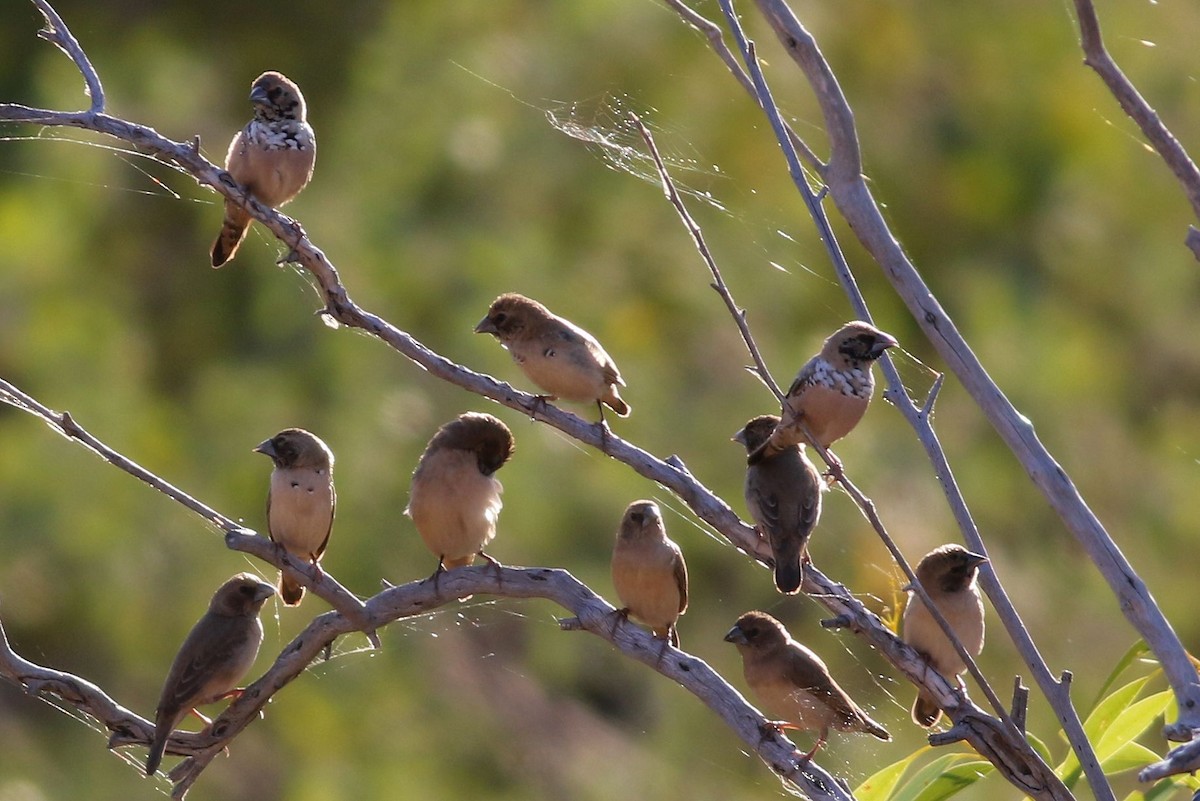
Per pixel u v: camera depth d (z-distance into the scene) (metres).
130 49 16.86
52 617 13.66
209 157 15.98
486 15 17.42
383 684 14.29
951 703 7.15
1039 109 19.91
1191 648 18.16
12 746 13.15
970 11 20.22
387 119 16.70
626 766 14.79
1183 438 19.44
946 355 6.79
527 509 14.38
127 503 14.11
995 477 17.05
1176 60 20.45
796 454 8.00
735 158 17.02
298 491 7.88
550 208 16.62
